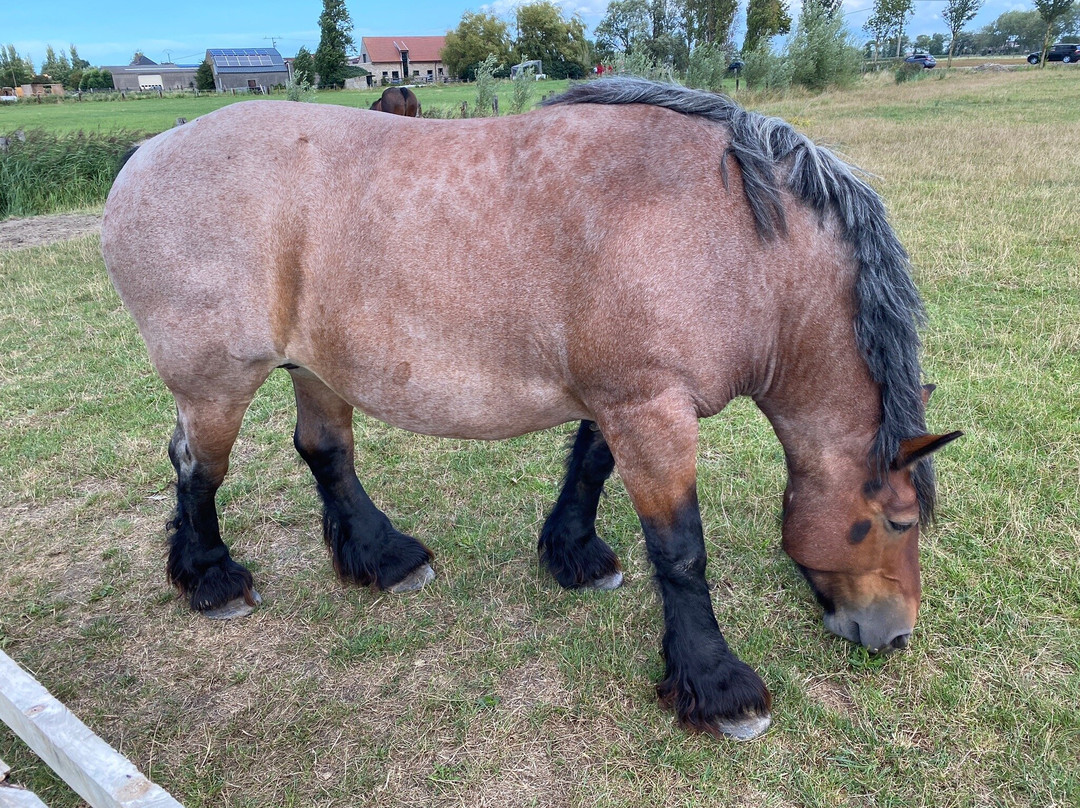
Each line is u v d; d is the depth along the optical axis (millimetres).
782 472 3703
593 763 2260
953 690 2359
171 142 2443
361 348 2254
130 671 2744
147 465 4141
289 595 3143
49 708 1512
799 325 2119
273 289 2318
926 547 2996
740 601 2879
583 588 3020
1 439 4441
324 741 2396
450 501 3715
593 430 2791
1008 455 3518
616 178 2057
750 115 2154
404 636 2838
